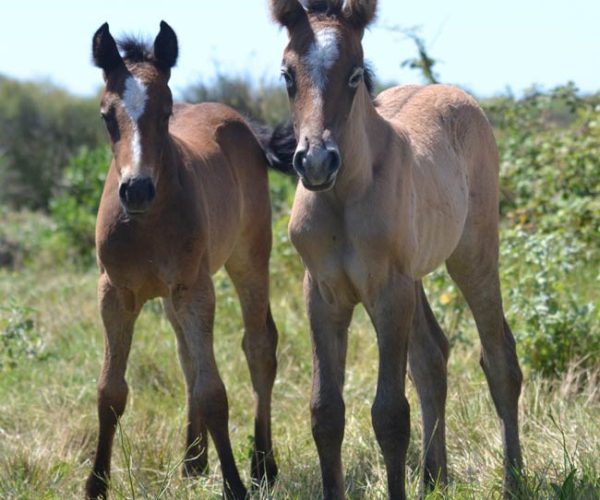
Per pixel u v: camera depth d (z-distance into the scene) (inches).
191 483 233.6
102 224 231.8
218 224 254.7
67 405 287.6
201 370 233.3
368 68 204.4
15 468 241.1
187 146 254.2
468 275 242.2
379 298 202.2
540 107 432.5
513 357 238.8
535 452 229.8
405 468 216.4
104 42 227.1
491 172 249.8
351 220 199.2
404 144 213.2
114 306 233.5
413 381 237.0
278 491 223.5
